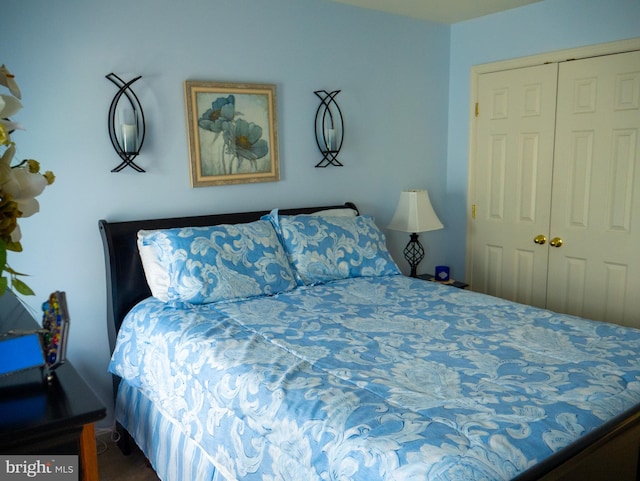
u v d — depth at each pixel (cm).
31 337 108
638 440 138
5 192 88
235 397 169
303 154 339
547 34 344
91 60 256
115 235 261
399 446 125
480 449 123
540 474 110
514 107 368
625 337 202
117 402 259
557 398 150
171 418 212
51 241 254
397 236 397
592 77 325
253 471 159
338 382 163
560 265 356
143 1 268
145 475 239
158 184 284
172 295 245
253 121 312
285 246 292
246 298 258
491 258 397
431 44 393
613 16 312
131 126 264
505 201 382
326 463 133
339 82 349
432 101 400
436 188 415
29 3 238
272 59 317
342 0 337
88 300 267
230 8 297
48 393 104
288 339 202
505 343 198
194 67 288
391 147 383
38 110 245
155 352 219
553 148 350
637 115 309
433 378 166
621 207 322
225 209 310
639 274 318
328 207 349
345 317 232
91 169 262
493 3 345
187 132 289
